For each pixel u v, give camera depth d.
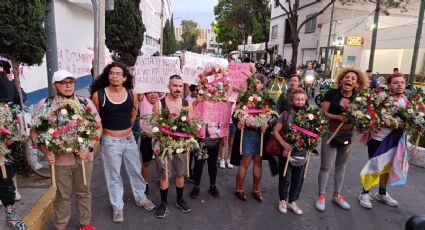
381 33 20.77
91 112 3.46
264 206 4.68
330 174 6.00
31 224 3.50
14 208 3.46
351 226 4.25
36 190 4.40
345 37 22.30
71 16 13.41
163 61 5.15
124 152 4.11
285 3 36.38
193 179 4.98
